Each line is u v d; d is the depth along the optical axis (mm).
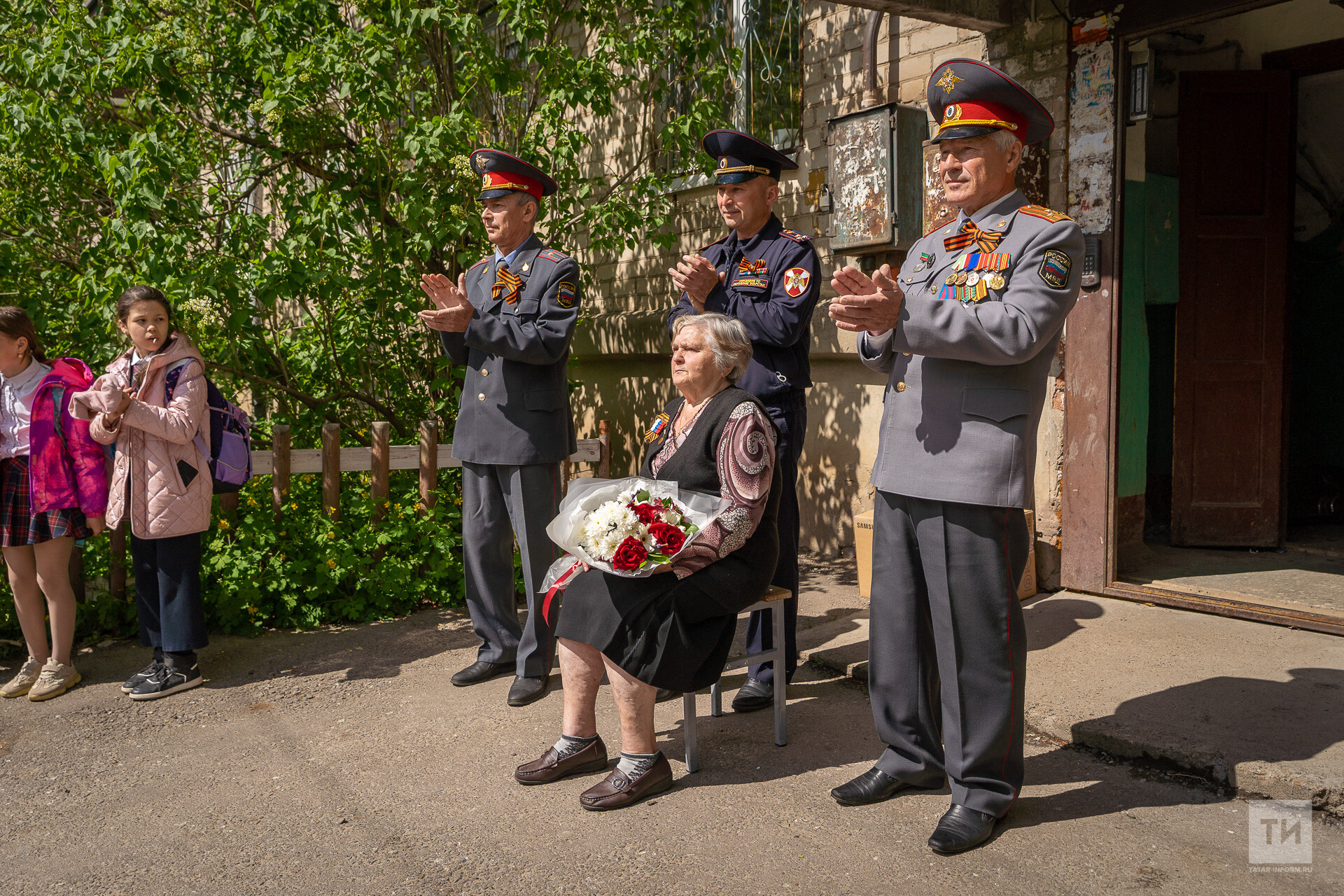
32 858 2666
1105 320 4395
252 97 5699
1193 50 6203
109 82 4984
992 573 2590
